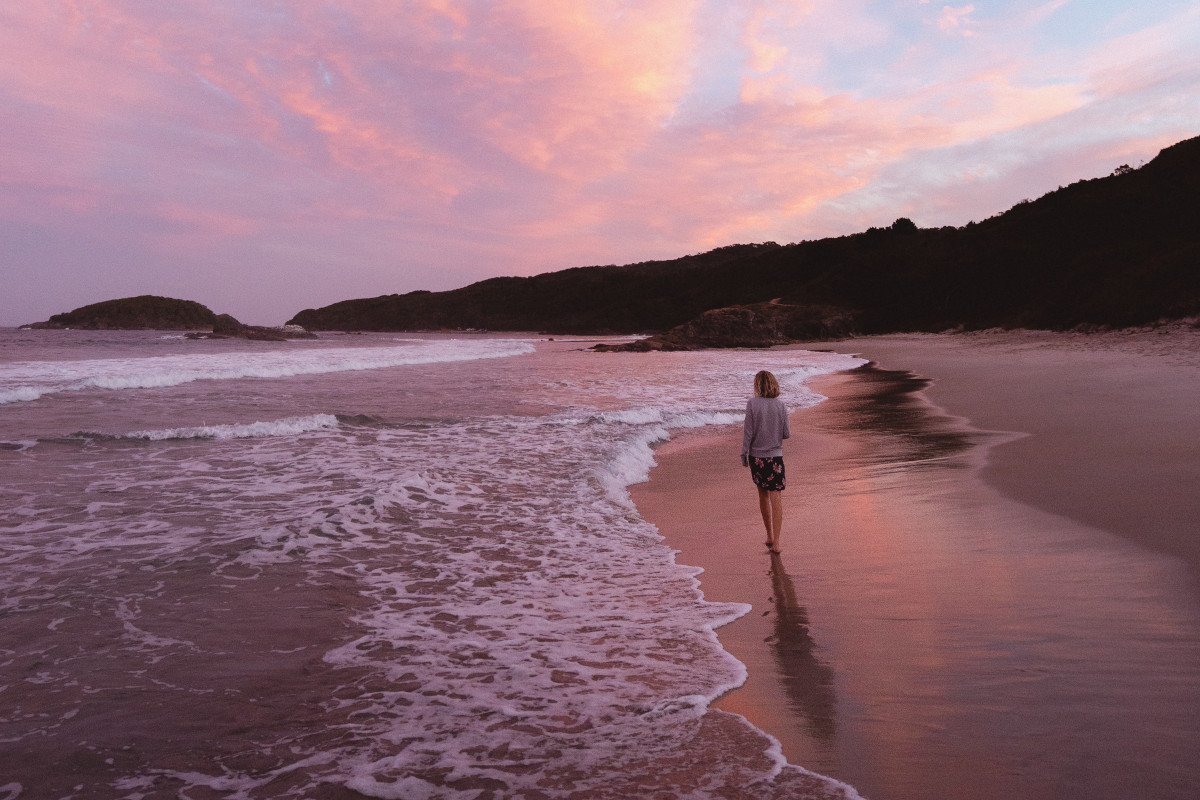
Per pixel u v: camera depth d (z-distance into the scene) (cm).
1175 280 3159
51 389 1628
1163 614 371
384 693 329
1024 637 359
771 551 562
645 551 573
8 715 302
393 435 1099
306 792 252
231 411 1362
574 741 286
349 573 503
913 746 270
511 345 5728
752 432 590
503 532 617
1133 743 258
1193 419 954
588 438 1084
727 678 342
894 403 1513
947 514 615
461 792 251
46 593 451
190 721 300
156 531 590
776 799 240
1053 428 994
